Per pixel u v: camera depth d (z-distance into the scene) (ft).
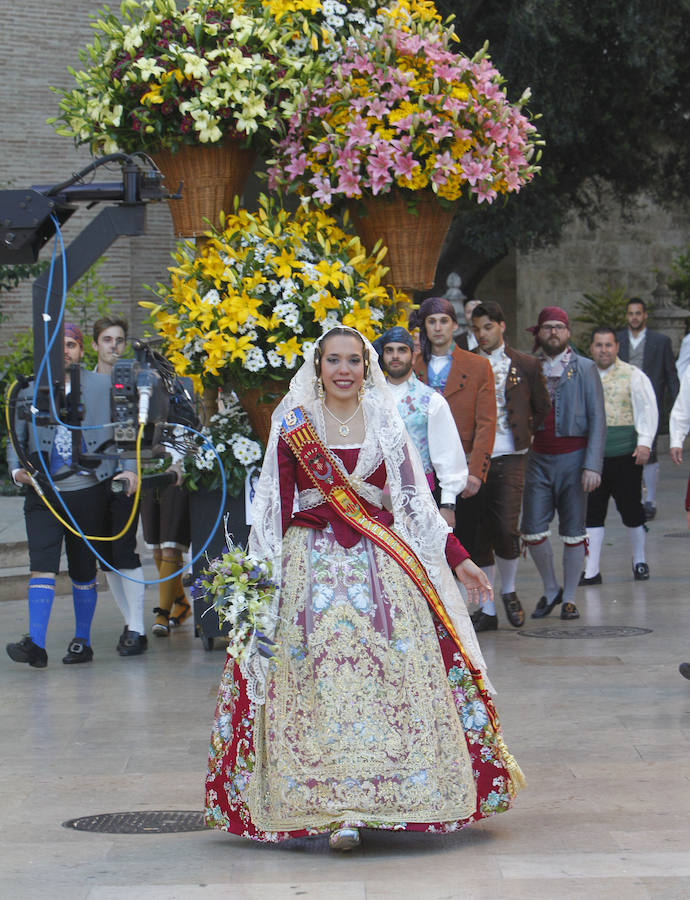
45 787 18.58
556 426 31.07
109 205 18.69
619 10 58.03
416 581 15.98
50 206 17.94
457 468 25.44
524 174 27.50
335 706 15.33
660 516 49.24
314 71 26.68
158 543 30.76
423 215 27.20
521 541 32.35
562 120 59.36
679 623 30.66
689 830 15.85
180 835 16.21
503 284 89.15
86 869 14.75
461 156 26.50
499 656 27.27
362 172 26.58
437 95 25.99
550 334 31.14
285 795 15.15
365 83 26.45
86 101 27.20
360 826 14.97
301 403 16.31
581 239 89.97
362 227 27.76
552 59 58.18
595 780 18.30
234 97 25.84
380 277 26.99
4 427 50.90
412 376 25.72
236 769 15.51
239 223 27.22
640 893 13.33
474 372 27.61
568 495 31.32
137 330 62.44
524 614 31.30
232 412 28.32
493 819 16.57
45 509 27.14
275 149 27.68
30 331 54.60
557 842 15.43
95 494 27.30
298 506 16.22
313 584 15.79
